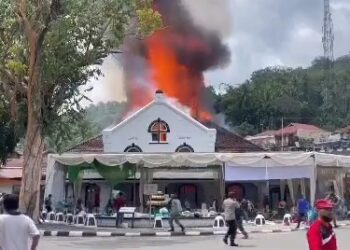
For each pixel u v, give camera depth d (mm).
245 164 35844
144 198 38406
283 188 44750
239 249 20578
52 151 37344
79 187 39719
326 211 7859
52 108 30453
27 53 30203
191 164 35969
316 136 91125
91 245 22172
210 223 32375
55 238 25359
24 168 29453
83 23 29391
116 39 30375
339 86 114062
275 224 34969
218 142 53594
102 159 35688
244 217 35094
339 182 40625
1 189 54812
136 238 25672
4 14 28172
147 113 50188
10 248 7875
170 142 50188
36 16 28031
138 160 35656
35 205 29562
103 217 32188
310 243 7789
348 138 79625
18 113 31406
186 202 42812
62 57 29547
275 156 35969
